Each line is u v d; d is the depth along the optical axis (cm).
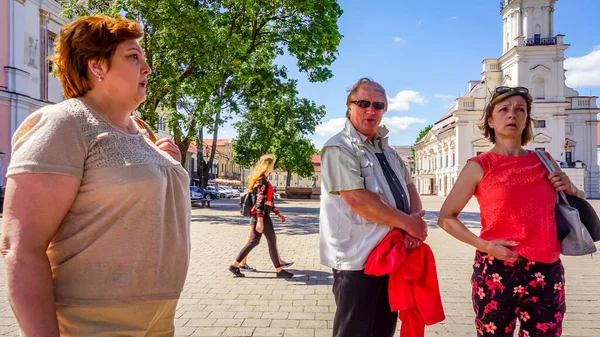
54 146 134
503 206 237
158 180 155
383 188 249
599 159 6581
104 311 143
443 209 260
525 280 232
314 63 1805
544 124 4538
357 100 255
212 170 7769
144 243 150
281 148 4300
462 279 604
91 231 142
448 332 391
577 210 237
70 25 157
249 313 442
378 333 249
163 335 168
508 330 242
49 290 130
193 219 1563
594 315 439
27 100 2205
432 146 6369
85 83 158
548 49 4519
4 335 373
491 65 4972
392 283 235
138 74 162
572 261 745
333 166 241
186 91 1616
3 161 2050
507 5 4812
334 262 243
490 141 273
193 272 639
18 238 127
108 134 149
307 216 1758
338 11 1836
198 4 1616
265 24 1888
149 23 1468
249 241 611
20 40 2177
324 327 401
